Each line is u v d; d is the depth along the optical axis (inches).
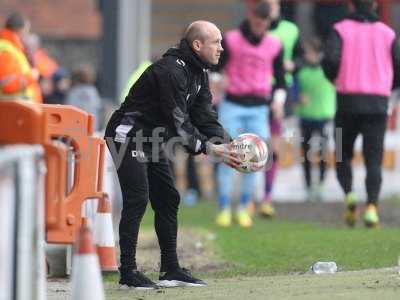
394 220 2073.1
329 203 2440.9
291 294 1069.8
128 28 2669.8
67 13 3661.4
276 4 2105.1
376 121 1838.1
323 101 2418.8
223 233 1847.9
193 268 1409.9
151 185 1211.9
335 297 1031.6
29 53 1756.9
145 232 1838.1
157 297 1114.1
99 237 1344.7
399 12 3152.1
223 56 1983.3
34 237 851.4
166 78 1162.6
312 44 2421.3
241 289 1138.0
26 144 935.7
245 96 1980.8
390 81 1843.0
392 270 1252.5
